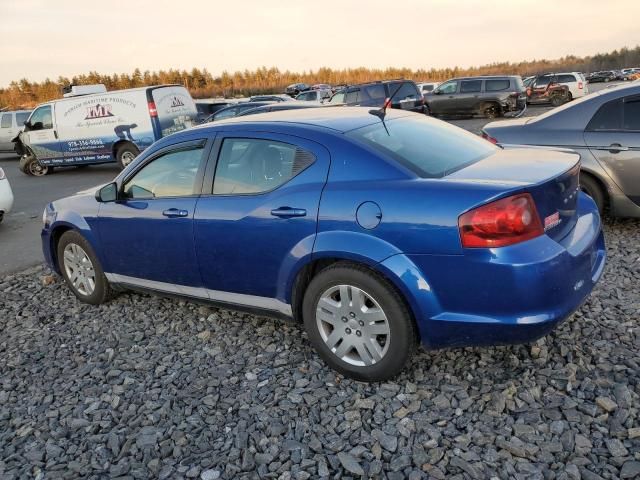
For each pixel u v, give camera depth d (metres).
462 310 2.87
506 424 2.83
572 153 3.60
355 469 2.60
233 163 3.67
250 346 3.89
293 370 3.52
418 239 2.87
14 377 3.77
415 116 4.12
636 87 5.49
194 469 2.69
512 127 6.16
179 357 3.84
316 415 3.04
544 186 2.85
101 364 3.84
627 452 2.56
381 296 3.04
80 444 2.99
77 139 14.59
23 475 2.76
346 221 3.08
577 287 2.97
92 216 4.53
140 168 4.20
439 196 2.84
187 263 3.91
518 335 2.81
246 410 3.15
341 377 3.38
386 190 3.00
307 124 3.51
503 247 2.72
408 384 3.21
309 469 2.64
